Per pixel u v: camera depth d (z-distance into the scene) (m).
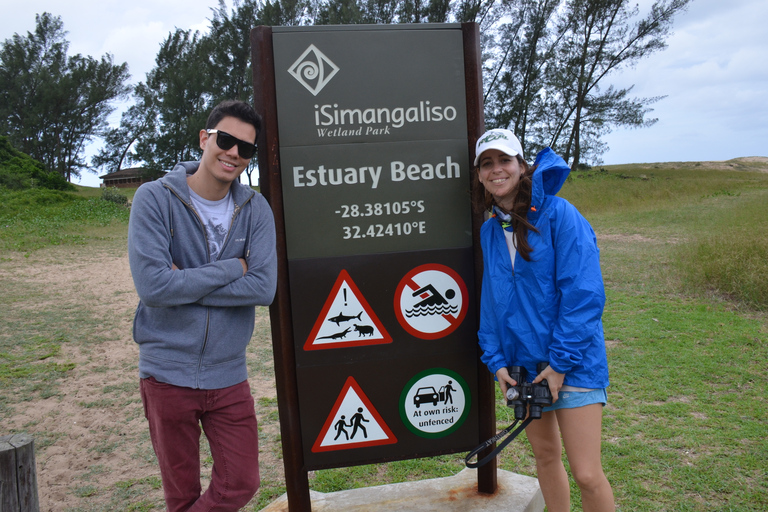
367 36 2.58
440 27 2.64
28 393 4.98
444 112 2.66
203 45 52.47
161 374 2.09
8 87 62.19
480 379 2.80
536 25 39.06
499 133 2.22
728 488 3.06
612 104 39.88
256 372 5.54
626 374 4.82
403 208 2.67
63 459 3.75
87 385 5.19
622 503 2.96
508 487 2.96
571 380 2.15
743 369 4.81
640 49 38.84
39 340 6.62
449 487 2.99
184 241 2.15
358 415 2.72
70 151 65.25
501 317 2.32
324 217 2.61
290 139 2.56
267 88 2.53
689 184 23.55
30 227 18.59
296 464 2.67
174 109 52.72
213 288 2.10
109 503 3.20
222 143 2.10
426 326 2.74
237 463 2.23
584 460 2.17
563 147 42.56
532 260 2.19
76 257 13.44
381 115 2.61
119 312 8.10
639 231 13.53
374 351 2.71
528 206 2.20
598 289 2.09
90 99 61.94
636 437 3.71
